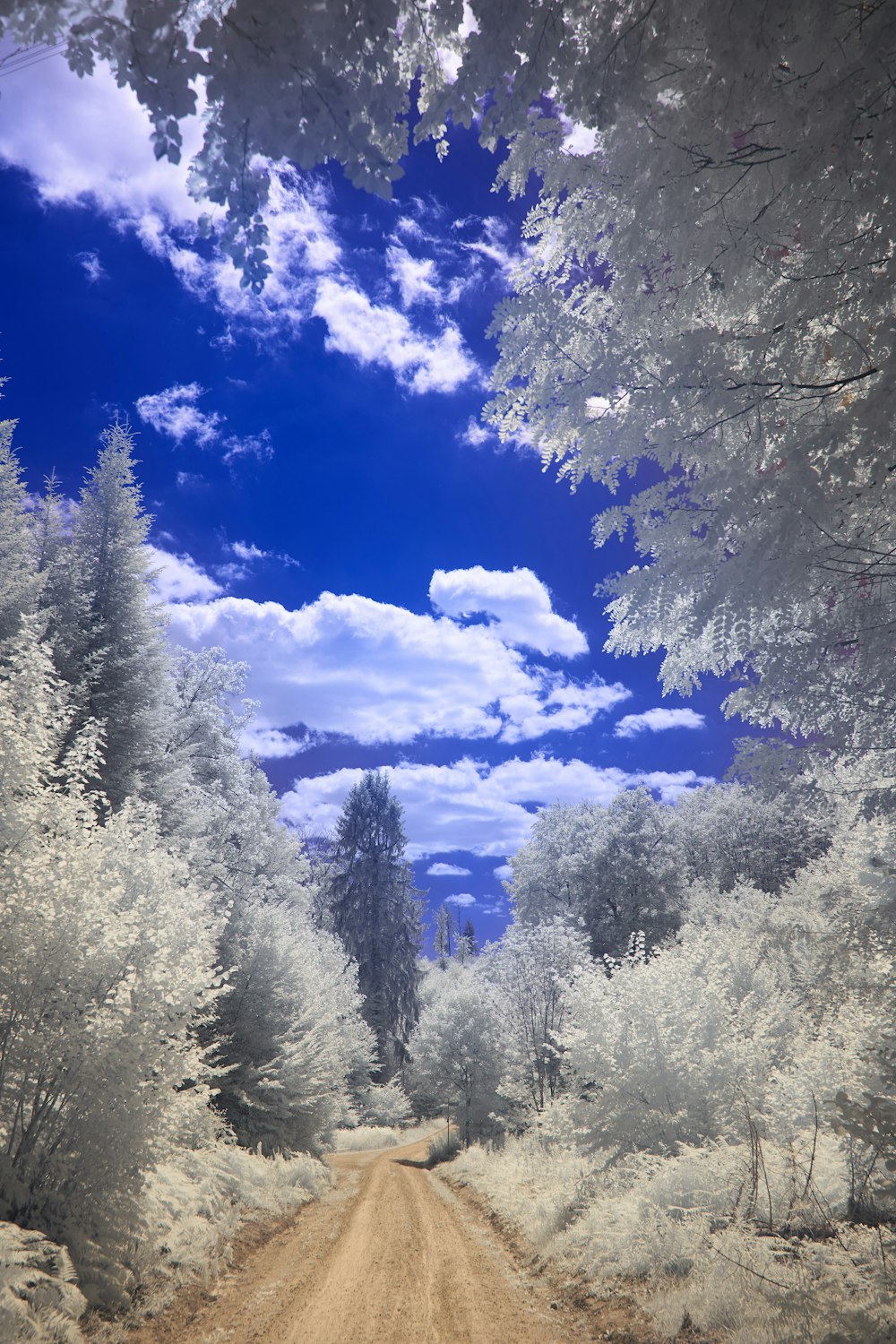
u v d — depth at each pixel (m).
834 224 2.63
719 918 22.19
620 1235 6.66
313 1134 17.70
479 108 2.54
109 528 19.00
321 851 56.16
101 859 7.03
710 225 2.98
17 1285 4.57
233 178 2.41
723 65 2.33
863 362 2.72
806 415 2.96
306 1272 7.72
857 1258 4.51
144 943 6.83
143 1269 6.29
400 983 53.34
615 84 2.45
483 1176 15.36
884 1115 3.31
